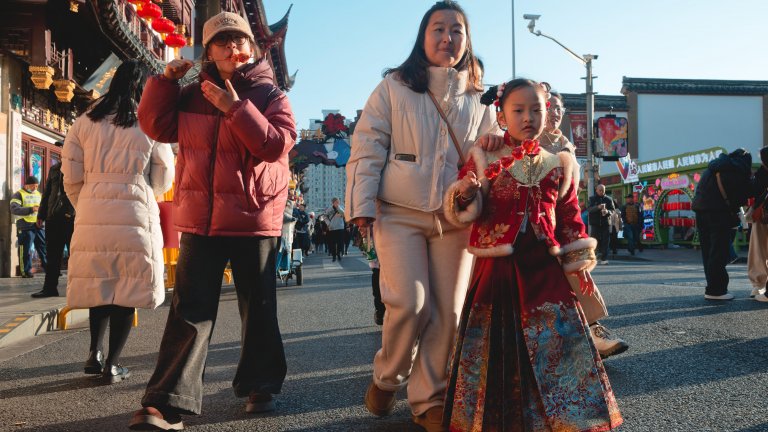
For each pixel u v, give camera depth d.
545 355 2.68
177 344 3.14
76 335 6.11
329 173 127.38
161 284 4.30
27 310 6.54
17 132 12.97
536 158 2.84
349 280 12.05
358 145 3.06
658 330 5.57
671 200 24.05
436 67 3.08
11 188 12.77
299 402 3.66
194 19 24.48
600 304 4.24
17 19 12.82
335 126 31.03
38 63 12.87
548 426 2.65
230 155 3.28
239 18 3.33
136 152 4.25
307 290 10.29
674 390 3.73
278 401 3.69
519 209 2.79
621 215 20.78
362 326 6.36
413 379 3.04
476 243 2.85
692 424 3.13
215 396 3.82
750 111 42.72
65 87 13.86
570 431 2.59
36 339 5.89
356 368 4.51
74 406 3.66
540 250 2.81
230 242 3.36
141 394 3.91
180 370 3.05
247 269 3.42
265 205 3.38
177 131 3.37
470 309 2.84
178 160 3.33
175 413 3.05
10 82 12.91
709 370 4.16
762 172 7.43
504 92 2.88
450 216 2.82
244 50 3.31
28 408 3.62
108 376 4.18
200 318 3.20
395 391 3.12
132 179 4.25
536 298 2.74
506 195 2.81
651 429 3.07
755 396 3.57
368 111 3.11
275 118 3.31
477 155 2.88
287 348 5.28
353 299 8.77
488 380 2.75
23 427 3.29
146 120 3.30
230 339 5.73
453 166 3.06
